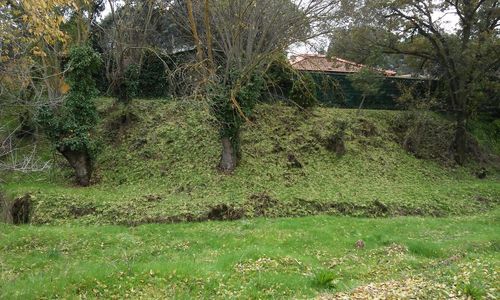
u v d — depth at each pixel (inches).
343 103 1245.7
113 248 504.4
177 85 888.9
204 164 872.3
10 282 372.5
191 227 604.7
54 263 442.9
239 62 818.8
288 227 603.5
